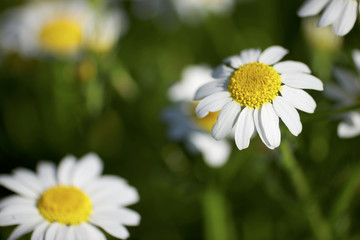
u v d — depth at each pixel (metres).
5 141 0.31
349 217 0.27
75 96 0.31
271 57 0.24
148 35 0.36
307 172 0.27
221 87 0.23
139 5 0.36
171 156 0.30
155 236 0.29
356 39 0.30
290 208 0.27
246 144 0.23
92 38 0.30
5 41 0.33
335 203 0.26
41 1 0.33
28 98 0.33
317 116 0.24
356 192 0.28
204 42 0.35
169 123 0.29
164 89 0.32
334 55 0.29
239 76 0.23
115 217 0.24
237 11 0.36
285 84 0.23
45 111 0.32
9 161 0.31
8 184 0.24
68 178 0.25
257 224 0.29
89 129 0.31
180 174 0.30
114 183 0.25
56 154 0.31
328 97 0.26
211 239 0.27
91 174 0.25
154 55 0.33
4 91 0.33
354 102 0.26
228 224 0.28
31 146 0.31
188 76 0.30
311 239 0.28
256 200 0.29
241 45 0.34
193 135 0.28
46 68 0.33
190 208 0.30
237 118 0.23
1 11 0.38
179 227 0.30
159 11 0.36
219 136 0.23
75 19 0.32
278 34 0.33
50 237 0.23
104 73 0.30
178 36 0.36
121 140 0.32
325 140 0.29
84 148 0.31
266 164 0.28
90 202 0.24
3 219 0.23
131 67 0.34
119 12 0.33
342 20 0.23
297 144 0.25
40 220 0.24
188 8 0.33
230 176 0.28
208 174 0.28
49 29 0.32
